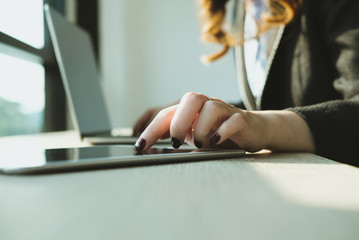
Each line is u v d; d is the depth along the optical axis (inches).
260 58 38.4
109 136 26.9
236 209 5.1
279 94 31.9
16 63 54.5
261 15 35.5
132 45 93.3
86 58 36.1
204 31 44.8
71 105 26.7
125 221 4.4
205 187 6.9
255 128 14.9
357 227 4.2
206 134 13.9
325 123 16.9
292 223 4.4
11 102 52.0
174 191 6.4
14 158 10.3
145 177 8.1
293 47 30.4
